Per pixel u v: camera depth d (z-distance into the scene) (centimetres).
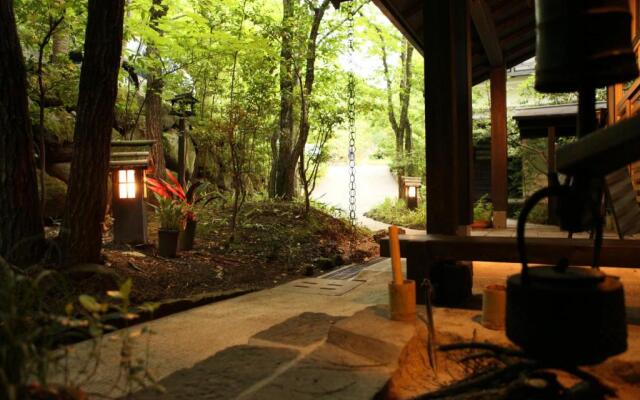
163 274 527
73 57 778
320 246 795
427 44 374
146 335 340
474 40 815
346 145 3086
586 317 153
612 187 586
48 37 574
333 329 266
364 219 1489
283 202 1044
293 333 287
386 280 536
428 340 244
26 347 148
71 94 723
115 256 537
